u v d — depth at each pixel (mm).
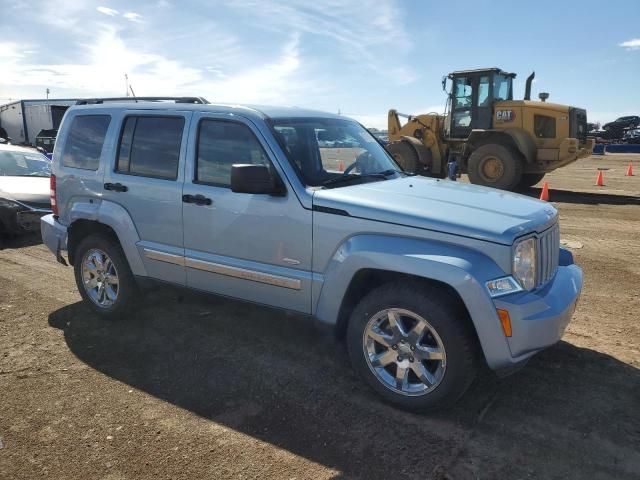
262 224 3814
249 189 3604
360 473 2791
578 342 4363
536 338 3055
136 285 4793
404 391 3352
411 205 3408
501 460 2885
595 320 4855
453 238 3141
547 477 2748
